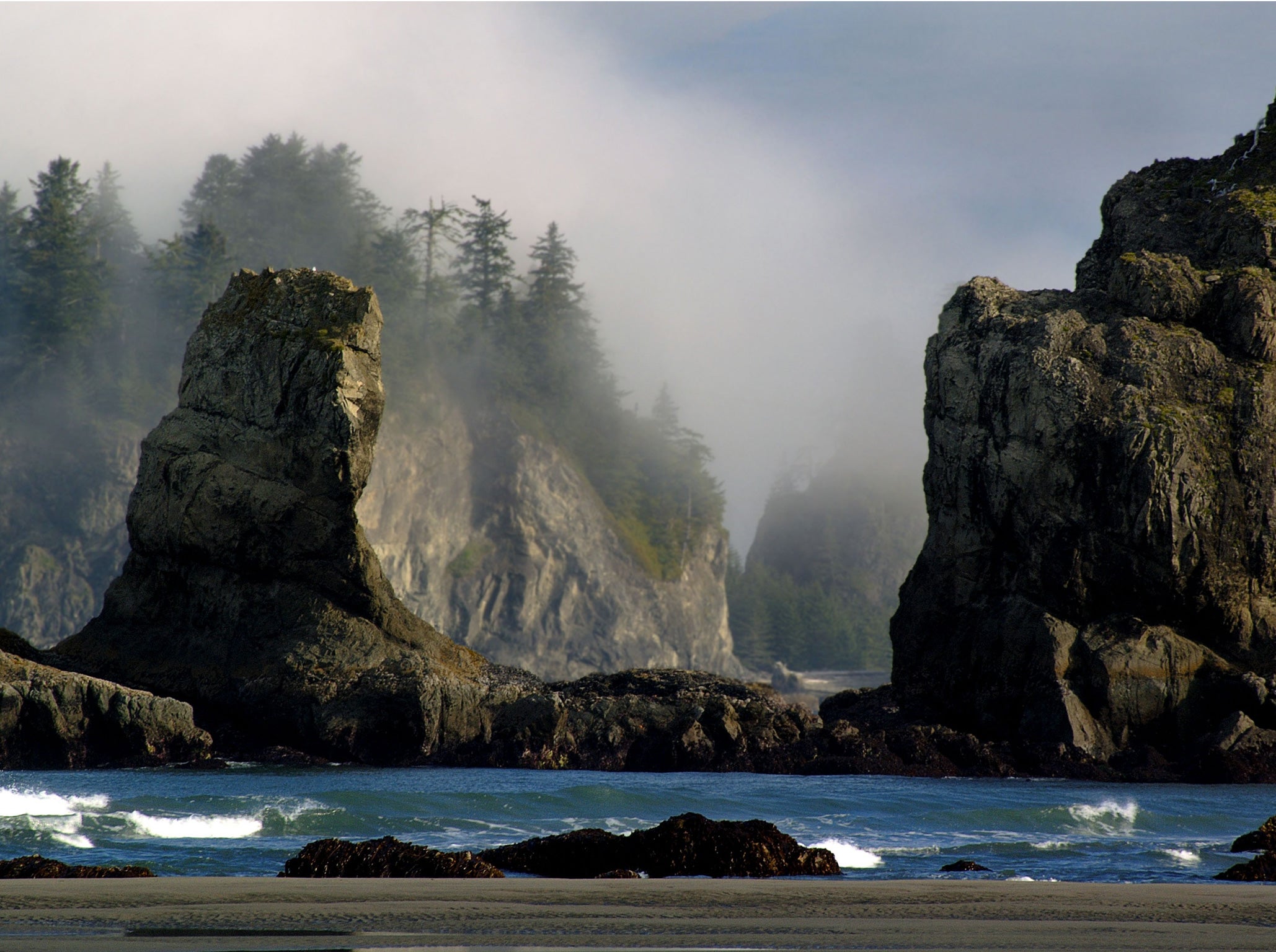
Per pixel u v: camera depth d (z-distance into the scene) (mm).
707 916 13062
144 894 14805
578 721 66750
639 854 21391
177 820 29109
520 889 16078
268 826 29969
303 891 15445
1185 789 55500
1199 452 68188
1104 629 67625
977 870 23375
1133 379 69750
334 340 68250
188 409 70250
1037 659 67625
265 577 67562
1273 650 67188
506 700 67375
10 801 32594
